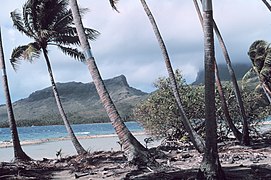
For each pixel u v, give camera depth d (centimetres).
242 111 1886
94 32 2141
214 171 875
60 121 15888
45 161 1802
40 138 6100
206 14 907
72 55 2309
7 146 4547
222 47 1947
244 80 2606
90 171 1259
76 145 2088
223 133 2233
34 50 2122
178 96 1622
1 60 1928
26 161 1814
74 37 2202
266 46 2686
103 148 3231
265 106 2455
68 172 1323
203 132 2136
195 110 2228
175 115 2216
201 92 2259
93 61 1253
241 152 1554
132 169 1155
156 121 2303
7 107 1905
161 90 2295
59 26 2156
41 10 2106
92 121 16275
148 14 1655
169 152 1666
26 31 2172
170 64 1628
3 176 1215
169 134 2302
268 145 1797
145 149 1220
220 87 1933
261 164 1199
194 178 928
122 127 1218
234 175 983
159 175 1034
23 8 2125
